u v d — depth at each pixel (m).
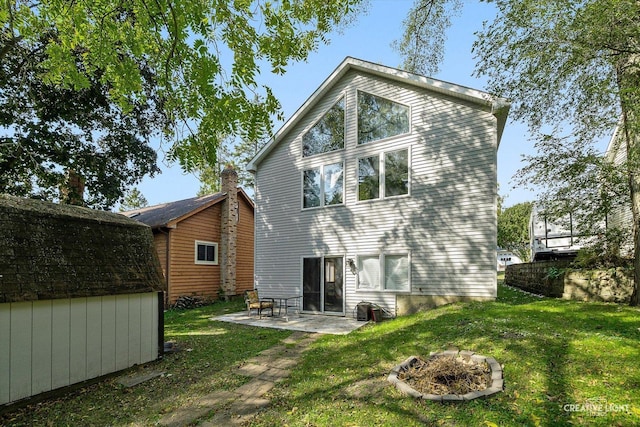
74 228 5.87
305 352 6.75
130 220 7.40
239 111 4.59
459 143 9.59
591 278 8.76
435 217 9.78
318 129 12.44
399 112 10.70
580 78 7.51
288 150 13.07
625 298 8.09
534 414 3.39
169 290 14.12
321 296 11.70
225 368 6.00
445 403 3.81
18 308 4.55
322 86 12.08
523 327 5.92
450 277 9.41
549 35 7.10
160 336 6.68
